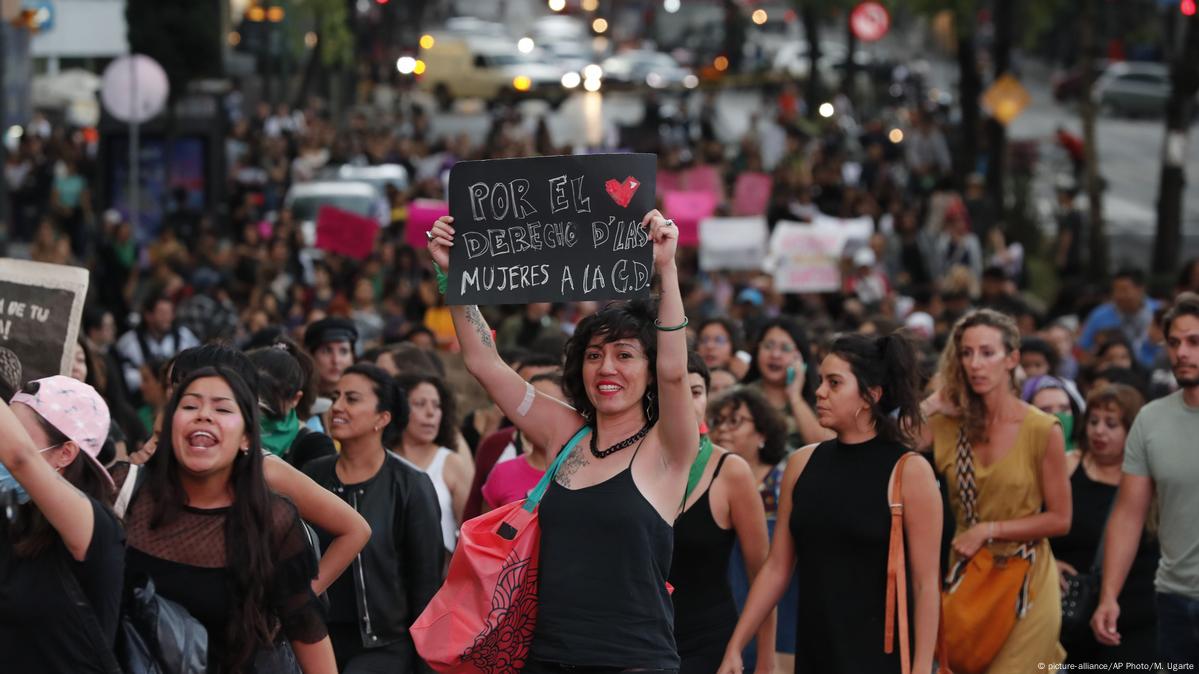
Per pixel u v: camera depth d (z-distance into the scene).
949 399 11.99
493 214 8.89
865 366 10.21
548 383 12.85
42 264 9.90
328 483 11.26
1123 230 59.47
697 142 70.19
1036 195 65.38
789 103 74.12
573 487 8.58
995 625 11.52
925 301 27.81
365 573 10.95
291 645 8.73
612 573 8.35
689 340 15.43
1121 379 15.04
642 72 92.62
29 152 51.66
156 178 45.09
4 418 7.46
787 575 10.50
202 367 8.42
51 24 45.75
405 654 11.15
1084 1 43.12
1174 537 11.70
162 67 44.53
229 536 8.30
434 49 87.62
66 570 7.78
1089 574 13.10
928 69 105.25
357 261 30.62
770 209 44.88
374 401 11.11
